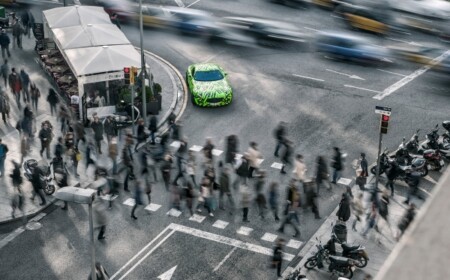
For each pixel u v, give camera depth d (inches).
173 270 872.3
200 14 1776.6
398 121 1330.0
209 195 988.6
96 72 1283.2
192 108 1381.6
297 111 1369.3
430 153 1112.2
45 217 989.2
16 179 986.1
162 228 969.5
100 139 1184.8
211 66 1455.5
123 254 907.4
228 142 1134.4
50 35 1552.7
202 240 940.6
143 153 1084.5
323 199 1053.8
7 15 1835.6
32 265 882.8
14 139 1230.9
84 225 969.5
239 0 2036.2
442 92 1467.8
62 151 1095.0
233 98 1423.5
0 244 926.4
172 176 1117.7
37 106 1360.7
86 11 1545.3
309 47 1695.4
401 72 1563.7
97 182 1034.1
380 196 1034.1
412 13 1870.1
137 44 1704.0
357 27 1809.8
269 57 1640.0
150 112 1341.0
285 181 1109.7
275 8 1974.7
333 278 845.2
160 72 1550.2
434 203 96.3
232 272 868.6
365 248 915.4
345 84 1498.5
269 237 949.2
